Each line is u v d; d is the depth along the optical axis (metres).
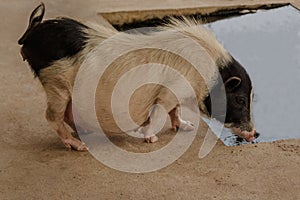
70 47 3.48
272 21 4.85
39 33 3.50
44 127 3.74
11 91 3.97
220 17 4.90
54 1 4.89
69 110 3.58
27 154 3.57
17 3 4.87
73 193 3.39
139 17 4.78
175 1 4.92
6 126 3.73
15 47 4.36
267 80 4.27
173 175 3.49
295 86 4.22
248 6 4.94
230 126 3.69
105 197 3.38
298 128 3.91
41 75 3.52
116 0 4.91
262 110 4.02
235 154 3.61
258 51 4.53
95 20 4.66
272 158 3.59
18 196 3.37
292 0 5.04
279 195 3.40
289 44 4.61
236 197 3.39
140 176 3.48
